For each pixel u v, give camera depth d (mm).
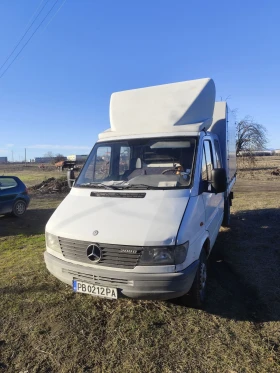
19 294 4363
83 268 3416
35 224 9445
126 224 3389
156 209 3545
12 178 10555
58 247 3676
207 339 3287
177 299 4016
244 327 3498
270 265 5309
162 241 3160
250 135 30484
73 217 3764
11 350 3180
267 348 3113
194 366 2891
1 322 3686
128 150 4598
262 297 4180
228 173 6770
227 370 2826
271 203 11250
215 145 5266
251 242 6609
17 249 6703
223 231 7504
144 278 3172
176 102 4754
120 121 4977
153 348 3156
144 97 5012
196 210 3717
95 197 4051
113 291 3299
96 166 4699
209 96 4980
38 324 3623
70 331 3471
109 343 3252
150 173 4324
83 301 4129
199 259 3713
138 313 3816
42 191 18031
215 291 4379
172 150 4340
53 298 4219
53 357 3059
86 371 2863
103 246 3314
